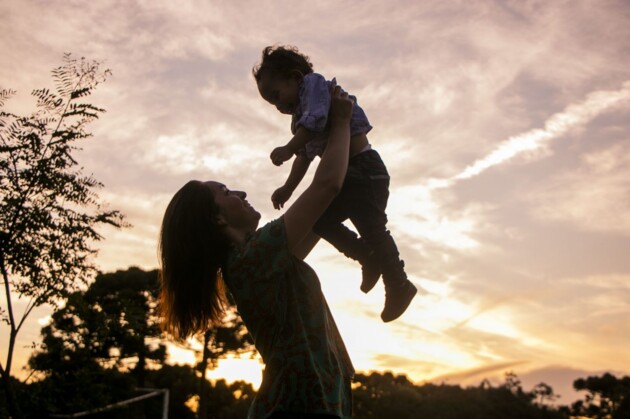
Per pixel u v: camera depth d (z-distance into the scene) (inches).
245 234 87.4
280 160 94.9
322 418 74.8
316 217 81.4
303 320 79.0
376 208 102.3
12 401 314.7
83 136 325.4
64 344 374.0
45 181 315.9
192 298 88.4
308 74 104.7
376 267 105.5
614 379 2461.9
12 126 315.6
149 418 1567.4
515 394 2476.6
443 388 2527.1
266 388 76.5
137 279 1020.5
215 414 1668.3
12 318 316.5
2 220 314.3
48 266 321.1
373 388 2400.3
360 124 106.6
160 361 1298.0
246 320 81.7
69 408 418.6
